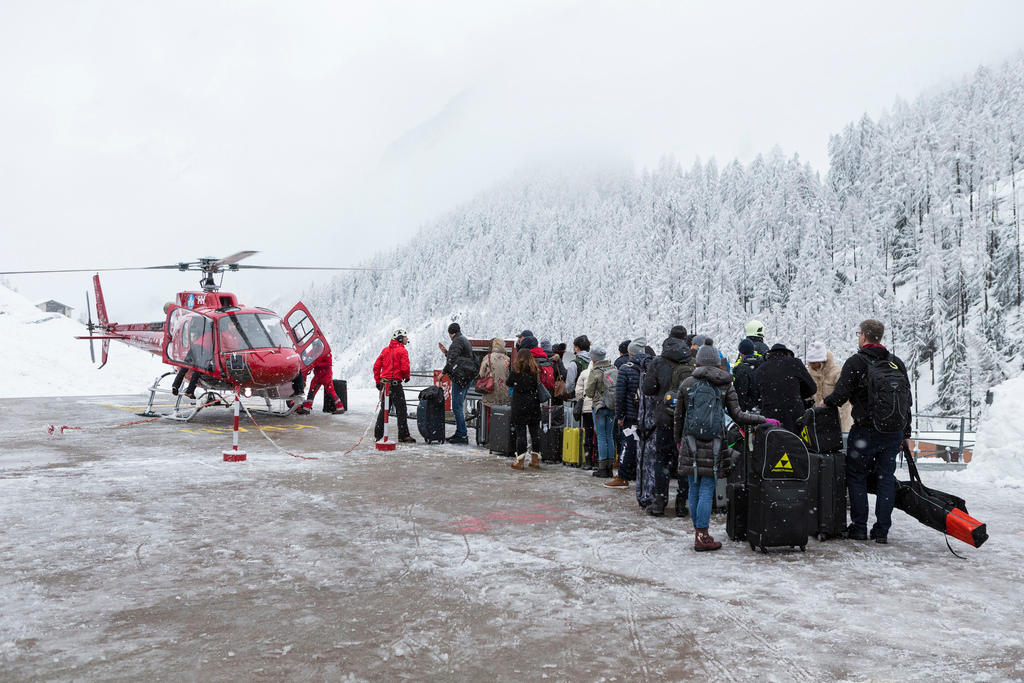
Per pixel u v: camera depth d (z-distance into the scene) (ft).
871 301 298.35
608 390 30.37
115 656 11.92
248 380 51.57
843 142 506.48
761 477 19.01
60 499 24.72
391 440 42.50
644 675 11.34
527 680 11.13
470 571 16.92
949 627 13.61
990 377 242.58
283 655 12.01
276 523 21.56
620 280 471.21
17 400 77.10
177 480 28.63
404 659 11.88
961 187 374.43
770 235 363.56
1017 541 20.44
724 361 25.40
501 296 612.70
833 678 11.28
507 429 36.04
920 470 36.11
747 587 16.02
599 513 23.70
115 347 113.60
